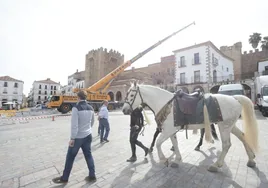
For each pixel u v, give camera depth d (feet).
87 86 168.45
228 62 105.81
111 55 166.40
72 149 9.09
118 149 16.08
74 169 11.18
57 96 65.51
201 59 84.79
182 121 10.51
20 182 9.39
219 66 93.40
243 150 14.82
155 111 11.64
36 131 27.27
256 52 114.21
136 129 12.89
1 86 178.81
